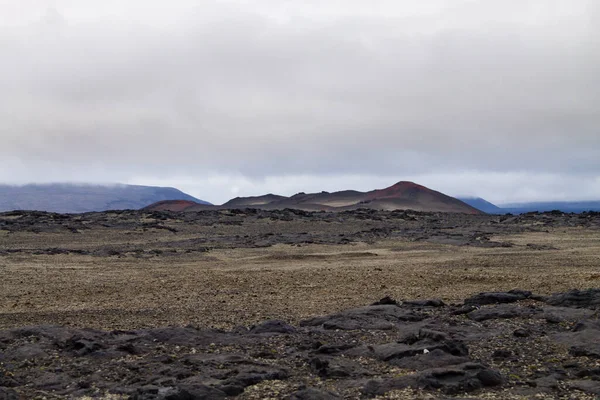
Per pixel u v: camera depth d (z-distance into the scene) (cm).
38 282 2731
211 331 1481
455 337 1373
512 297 1778
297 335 1448
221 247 4922
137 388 1044
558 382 1067
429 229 6594
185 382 1072
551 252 4153
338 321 1559
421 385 1038
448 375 1066
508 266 3203
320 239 5556
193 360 1216
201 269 3353
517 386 1056
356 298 2125
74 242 5269
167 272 3169
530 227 6581
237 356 1244
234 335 1445
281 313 1831
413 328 1468
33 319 1764
